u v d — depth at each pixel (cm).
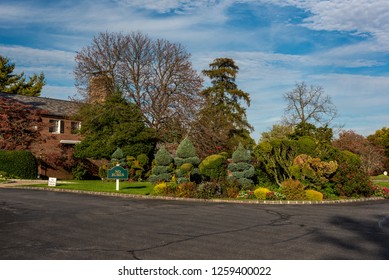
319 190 2070
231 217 1337
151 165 3288
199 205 1686
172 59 3753
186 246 888
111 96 3494
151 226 1141
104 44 3772
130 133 3278
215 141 3644
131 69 3741
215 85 5288
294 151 2183
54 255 804
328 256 819
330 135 3041
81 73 3775
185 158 2191
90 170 3838
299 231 1088
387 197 2241
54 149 3525
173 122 3572
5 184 2606
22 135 3362
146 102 3712
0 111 3331
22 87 5916
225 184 2030
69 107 4269
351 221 1285
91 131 3506
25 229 1073
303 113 4538
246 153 2169
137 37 3762
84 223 1180
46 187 2417
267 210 1544
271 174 2255
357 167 2242
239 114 5206
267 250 862
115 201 1788
